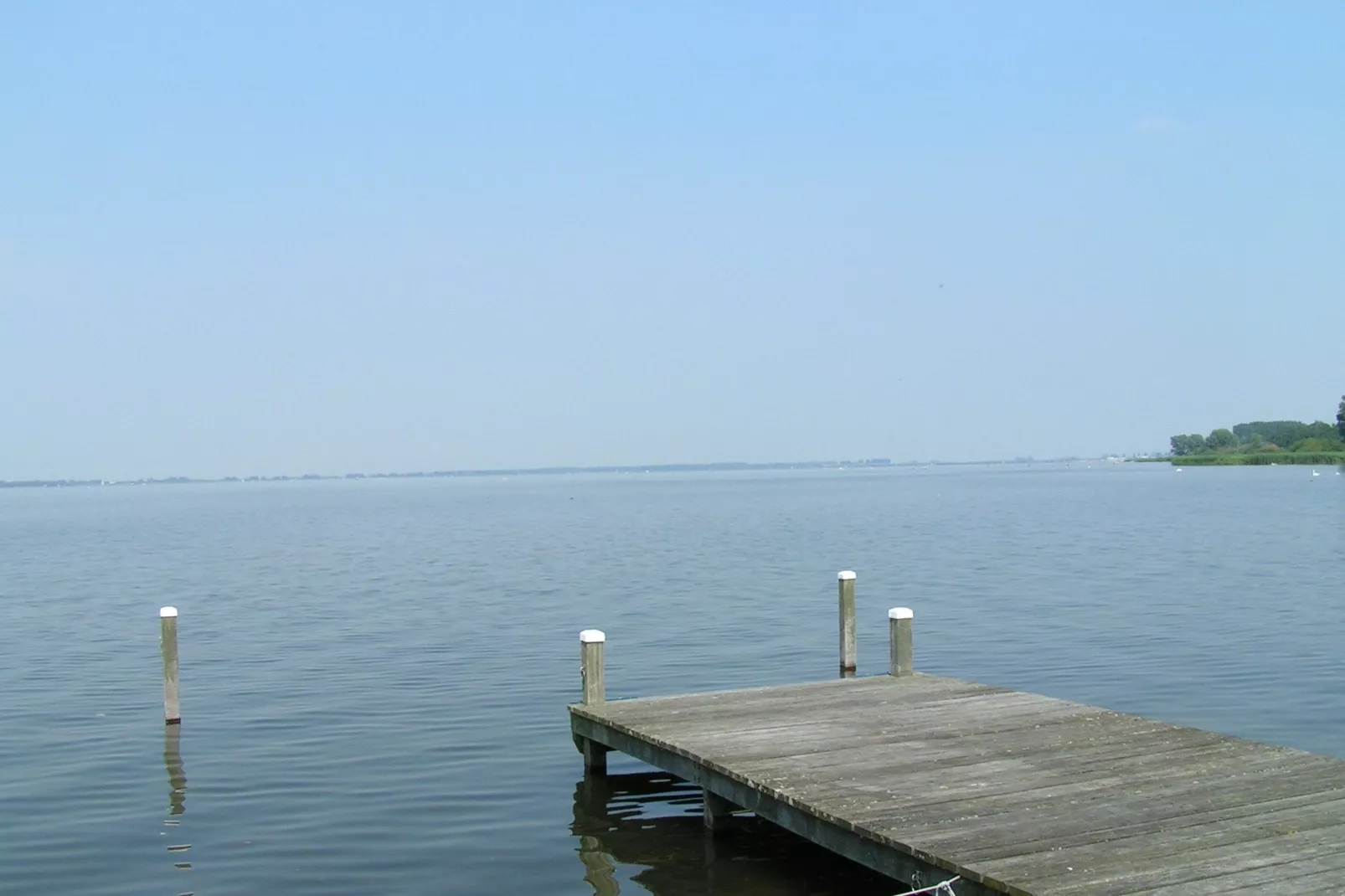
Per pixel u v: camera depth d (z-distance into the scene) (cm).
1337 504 7319
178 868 1162
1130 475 19075
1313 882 823
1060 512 7188
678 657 2266
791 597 3139
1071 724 1333
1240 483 11688
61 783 1454
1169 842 913
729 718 1404
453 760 1549
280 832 1270
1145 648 2233
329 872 1152
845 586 2027
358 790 1414
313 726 1739
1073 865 866
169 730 1723
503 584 3600
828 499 10650
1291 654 2142
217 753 1591
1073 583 3316
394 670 2177
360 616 2912
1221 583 3256
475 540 5794
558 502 11338
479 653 2342
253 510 11319
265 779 1465
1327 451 18188
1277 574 3444
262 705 1886
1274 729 1596
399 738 1664
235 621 2864
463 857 1194
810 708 1456
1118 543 4722
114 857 1195
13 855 1202
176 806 1361
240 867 1166
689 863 1173
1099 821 970
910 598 3047
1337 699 1769
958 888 872
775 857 1185
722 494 13138
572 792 1407
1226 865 860
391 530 6912
